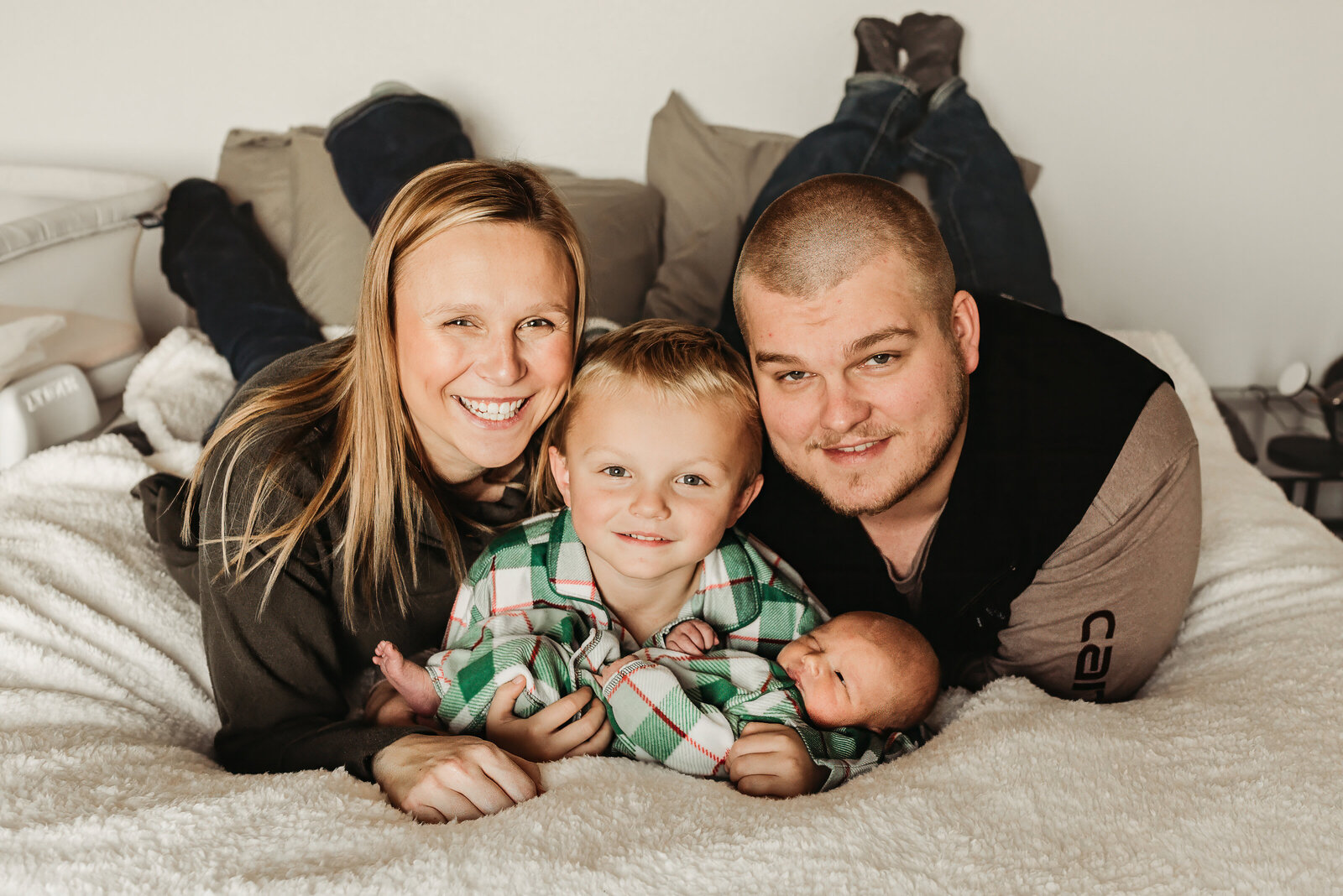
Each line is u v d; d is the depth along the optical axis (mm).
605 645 1094
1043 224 2285
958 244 1869
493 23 2111
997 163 1895
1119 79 2178
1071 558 1103
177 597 1250
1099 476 1084
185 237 1892
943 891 756
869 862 780
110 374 1770
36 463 1426
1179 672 1178
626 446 1025
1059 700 1061
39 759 892
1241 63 2166
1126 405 1109
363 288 1037
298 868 773
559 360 1040
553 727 987
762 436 1132
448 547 1130
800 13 2113
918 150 1889
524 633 1112
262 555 1023
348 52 2129
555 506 1244
